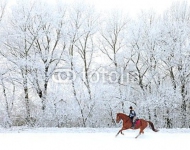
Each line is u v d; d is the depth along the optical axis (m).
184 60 31.88
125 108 32.72
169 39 32.28
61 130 26.45
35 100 32.03
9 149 15.66
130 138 19.91
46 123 31.45
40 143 17.58
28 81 31.14
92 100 32.09
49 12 32.19
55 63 32.78
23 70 31.09
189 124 32.50
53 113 31.19
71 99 32.16
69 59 32.41
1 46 31.88
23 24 31.55
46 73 31.98
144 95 32.84
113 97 32.34
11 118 31.48
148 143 17.53
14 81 31.31
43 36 32.06
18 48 32.28
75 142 17.92
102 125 32.94
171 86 31.83
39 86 31.72
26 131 25.69
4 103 31.33
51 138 19.98
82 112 31.92
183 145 16.92
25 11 31.86
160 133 23.44
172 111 32.16
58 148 15.82
